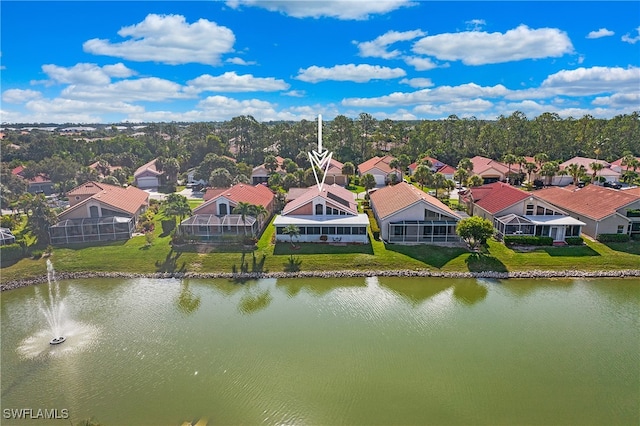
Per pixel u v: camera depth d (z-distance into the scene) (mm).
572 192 62000
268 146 136375
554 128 124000
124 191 66062
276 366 28359
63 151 116875
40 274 44750
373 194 69938
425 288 40812
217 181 84875
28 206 53406
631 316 35156
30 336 32781
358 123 157000
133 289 41594
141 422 23500
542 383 26484
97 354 30141
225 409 24500
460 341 31297
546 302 37750
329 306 37219
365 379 26984
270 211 66250
